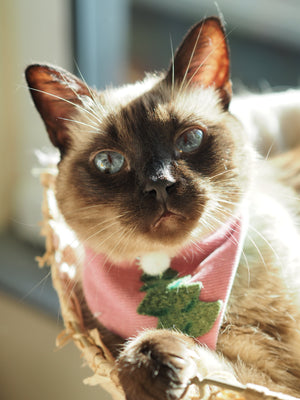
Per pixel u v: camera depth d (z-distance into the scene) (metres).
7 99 0.71
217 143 0.38
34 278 0.68
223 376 0.33
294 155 0.51
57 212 0.47
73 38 0.68
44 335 0.64
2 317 0.69
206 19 0.39
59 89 0.40
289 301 0.40
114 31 0.74
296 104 0.53
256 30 0.74
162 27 0.78
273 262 0.40
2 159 0.73
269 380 0.38
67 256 0.45
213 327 0.38
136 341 0.36
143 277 0.40
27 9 0.68
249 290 0.40
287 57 0.73
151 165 0.36
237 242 0.39
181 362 0.33
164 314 0.39
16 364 0.67
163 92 0.39
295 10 0.71
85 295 0.43
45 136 0.71
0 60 0.69
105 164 0.38
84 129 0.40
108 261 0.41
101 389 0.59
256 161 0.42
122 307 0.40
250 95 0.59
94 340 0.39
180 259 0.40
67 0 0.66
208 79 0.41
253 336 0.39
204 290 0.38
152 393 0.33
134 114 0.38
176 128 0.38
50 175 0.48
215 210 0.38
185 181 0.36
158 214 0.36
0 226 0.77
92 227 0.39
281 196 0.46
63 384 0.63
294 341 0.39
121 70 0.76
